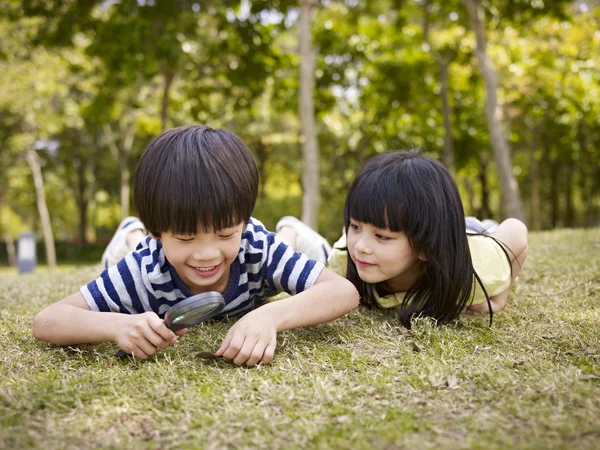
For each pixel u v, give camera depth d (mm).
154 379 1513
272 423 1241
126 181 14984
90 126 15320
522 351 1705
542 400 1313
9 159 17375
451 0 11125
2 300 2732
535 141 16328
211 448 1137
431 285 2018
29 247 8891
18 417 1273
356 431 1186
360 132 15773
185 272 1728
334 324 2045
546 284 2717
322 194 18328
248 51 10641
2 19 10523
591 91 13945
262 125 19047
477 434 1167
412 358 1654
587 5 12164
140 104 12359
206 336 1897
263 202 15312
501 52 11844
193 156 1594
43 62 11719
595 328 1910
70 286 3102
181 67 9906
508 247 2295
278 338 1889
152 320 1609
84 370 1611
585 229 5660
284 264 1943
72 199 29547
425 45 11703
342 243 2465
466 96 13609
